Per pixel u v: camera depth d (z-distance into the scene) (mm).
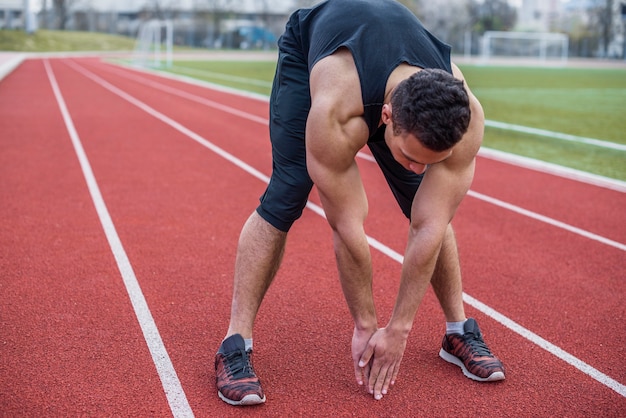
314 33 2336
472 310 3484
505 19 60125
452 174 2195
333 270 4012
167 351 2912
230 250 4355
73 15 67312
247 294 2611
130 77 22234
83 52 52188
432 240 2203
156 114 11891
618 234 4988
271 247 2572
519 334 3195
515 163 7832
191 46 63594
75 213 5188
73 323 3160
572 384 2715
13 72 22828
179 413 2432
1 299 3424
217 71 26891
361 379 2510
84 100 14000
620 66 38500
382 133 2340
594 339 3148
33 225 4828
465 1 58812
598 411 2514
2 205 5383
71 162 7250
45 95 14805
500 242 4727
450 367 2838
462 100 1914
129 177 6559
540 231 5031
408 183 2631
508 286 3852
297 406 2502
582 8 54938
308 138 2145
